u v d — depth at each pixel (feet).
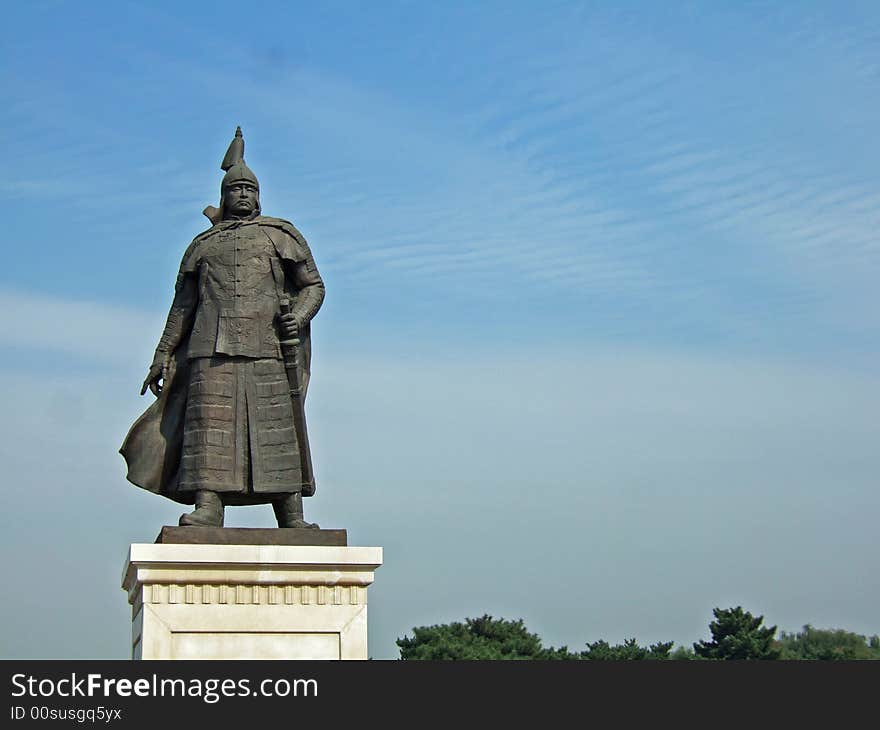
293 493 51.16
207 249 52.54
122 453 52.24
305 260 53.36
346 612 48.75
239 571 47.91
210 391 51.24
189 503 52.47
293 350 51.98
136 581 47.83
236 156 54.80
